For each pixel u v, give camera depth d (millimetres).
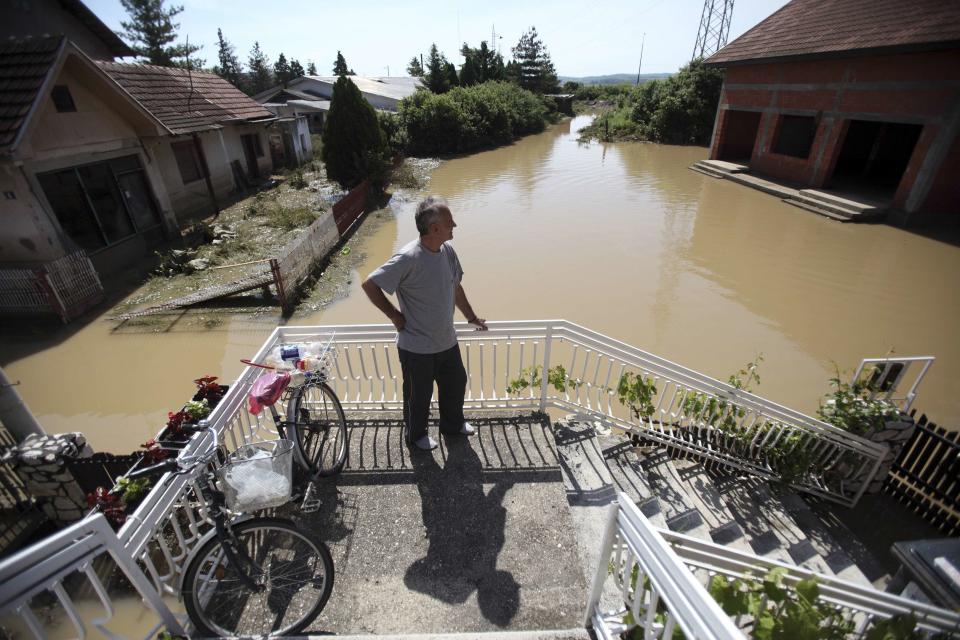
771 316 8555
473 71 43656
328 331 3523
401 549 2709
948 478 4445
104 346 7711
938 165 12156
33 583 1444
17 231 8820
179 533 2311
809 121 18641
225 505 2211
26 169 8562
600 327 8125
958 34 11062
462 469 3271
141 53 32562
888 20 13562
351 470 3250
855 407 4711
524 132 38375
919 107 12414
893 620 1821
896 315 8586
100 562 2811
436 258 2814
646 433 4496
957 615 1924
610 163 24484
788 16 18969
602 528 3041
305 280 9828
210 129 14766
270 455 2236
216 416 2656
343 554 2678
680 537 1708
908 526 4629
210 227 13047
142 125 11492
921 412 6184
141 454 3447
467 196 17828
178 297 9328
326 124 17141
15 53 8859
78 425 6031
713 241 12383
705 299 9188
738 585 1753
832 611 1862
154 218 12344
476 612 2373
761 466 4773
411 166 24328
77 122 9844
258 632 2232
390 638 2090
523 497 3057
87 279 8867
